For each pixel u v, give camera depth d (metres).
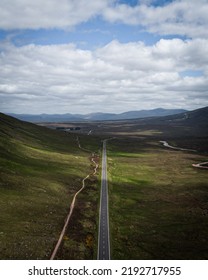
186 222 110.00
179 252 86.31
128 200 136.00
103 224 103.81
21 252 74.50
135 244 90.56
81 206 119.50
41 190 125.94
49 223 95.94
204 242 93.31
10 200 106.44
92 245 86.81
